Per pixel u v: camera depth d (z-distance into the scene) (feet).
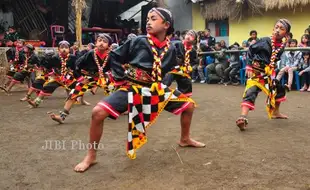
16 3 52.60
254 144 14.23
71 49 33.65
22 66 32.07
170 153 13.30
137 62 11.69
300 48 30.94
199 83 39.88
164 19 11.73
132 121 11.62
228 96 28.32
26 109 24.16
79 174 11.33
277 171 11.22
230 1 45.21
